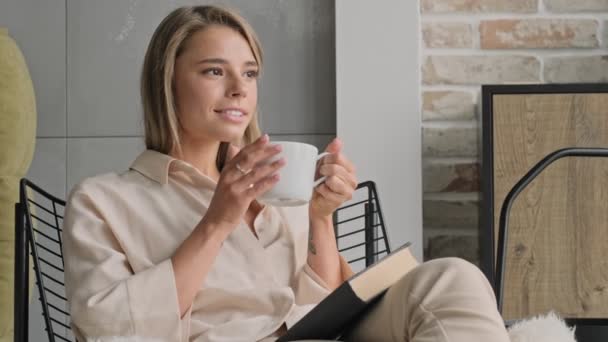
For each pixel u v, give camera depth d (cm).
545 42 359
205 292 199
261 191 186
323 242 219
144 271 191
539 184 326
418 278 170
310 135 365
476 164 356
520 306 325
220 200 189
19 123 330
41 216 362
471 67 358
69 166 363
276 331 205
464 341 157
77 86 365
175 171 211
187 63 211
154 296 188
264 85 366
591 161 325
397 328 172
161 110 214
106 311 186
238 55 211
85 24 365
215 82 210
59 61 365
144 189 208
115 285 190
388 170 350
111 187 206
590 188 325
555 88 326
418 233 347
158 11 367
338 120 352
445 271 169
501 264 254
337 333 188
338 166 209
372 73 353
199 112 209
